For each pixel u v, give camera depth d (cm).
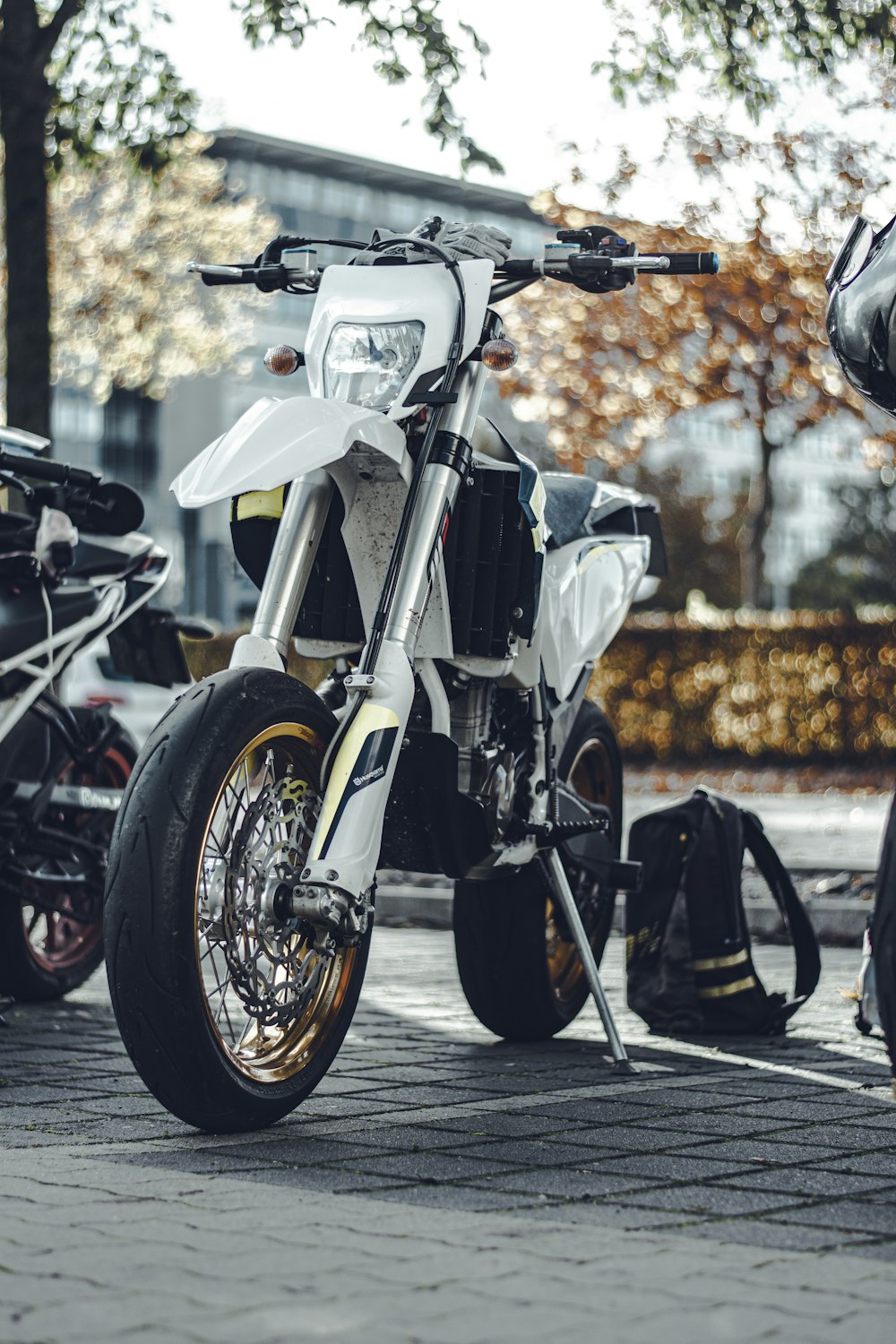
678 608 5281
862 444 2120
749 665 2238
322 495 395
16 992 567
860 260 332
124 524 536
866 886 859
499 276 426
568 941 523
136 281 2766
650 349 2050
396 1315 227
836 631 2177
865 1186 315
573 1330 220
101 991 609
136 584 564
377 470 391
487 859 424
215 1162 331
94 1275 246
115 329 2789
